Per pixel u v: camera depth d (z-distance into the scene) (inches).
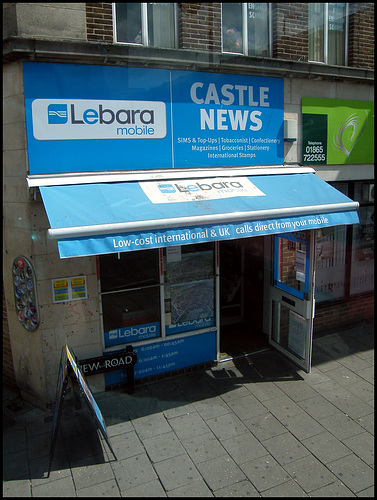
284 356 268.7
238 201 211.2
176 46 234.7
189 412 212.8
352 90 282.2
